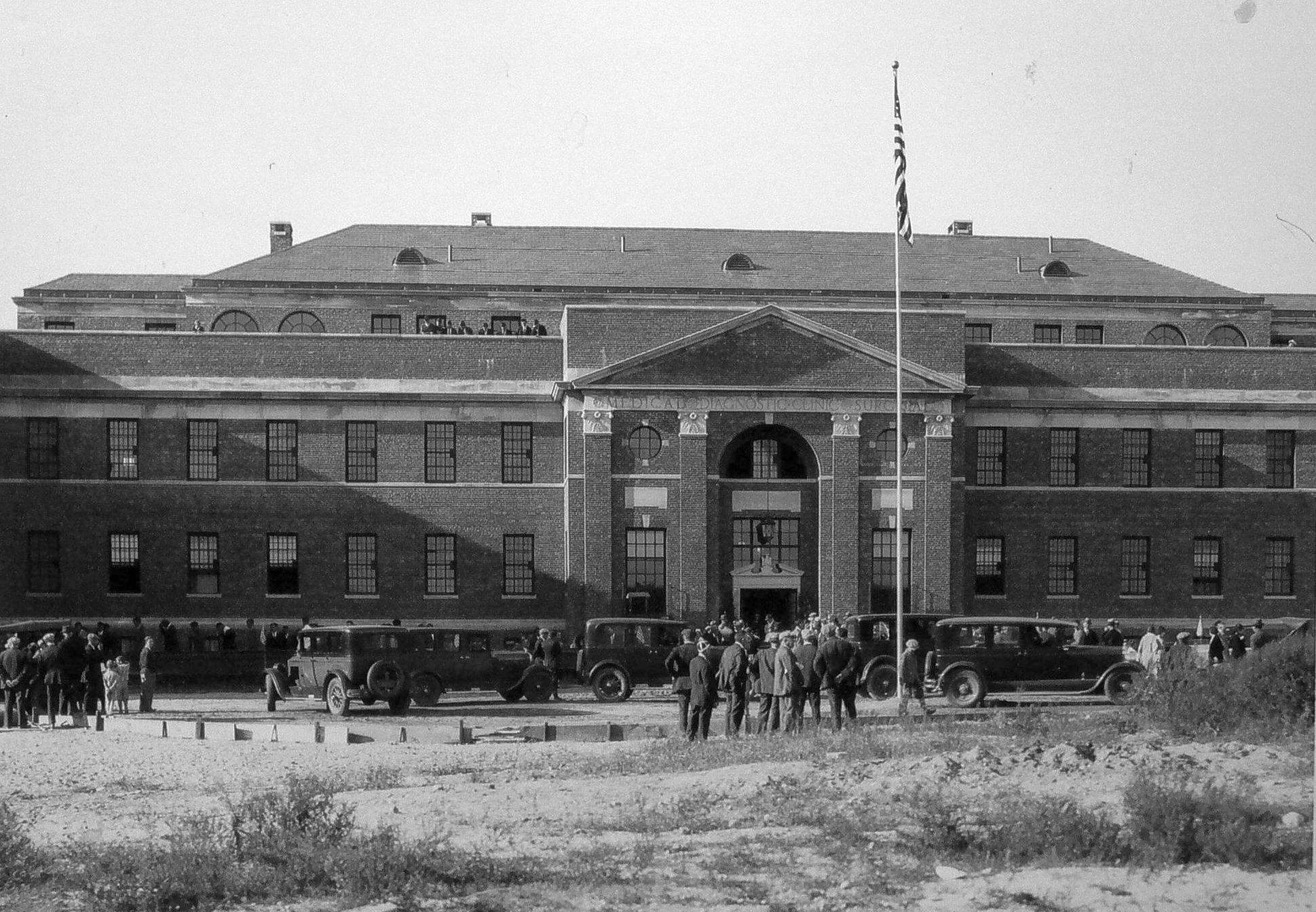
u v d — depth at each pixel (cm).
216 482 6569
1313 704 2650
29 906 1778
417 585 6612
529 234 8044
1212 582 6912
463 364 6681
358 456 6650
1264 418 6950
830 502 6384
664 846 2027
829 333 6384
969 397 6631
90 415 6544
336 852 1880
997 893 1689
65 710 4406
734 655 3456
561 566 6650
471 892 1783
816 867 1878
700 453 6350
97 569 6512
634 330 6450
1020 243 8262
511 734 3703
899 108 5525
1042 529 6831
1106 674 4381
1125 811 1989
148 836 2236
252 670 5388
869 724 3481
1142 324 7662
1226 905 1620
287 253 7656
